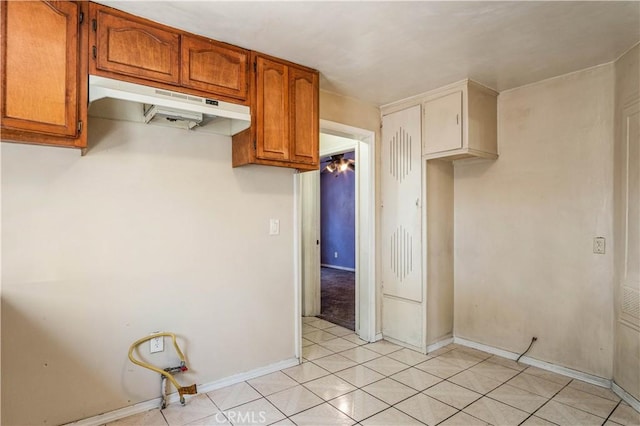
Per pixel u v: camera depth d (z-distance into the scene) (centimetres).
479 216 327
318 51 237
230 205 255
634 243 226
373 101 340
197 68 213
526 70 267
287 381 260
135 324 217
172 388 229
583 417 213
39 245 188
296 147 254
